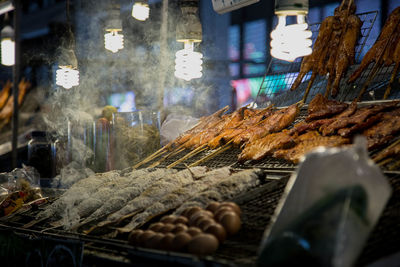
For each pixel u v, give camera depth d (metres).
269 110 3.08
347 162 1.22
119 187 2.48
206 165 2.67
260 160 2.46
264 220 1.65
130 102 5.94
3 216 2.60
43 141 3.59
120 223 2.02
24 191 2.75
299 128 2.58
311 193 1.28
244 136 2.71
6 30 6.25
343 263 1.15
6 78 6.35
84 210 2.31
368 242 1.37
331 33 3.06
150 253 1.55
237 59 6.36
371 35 4.32
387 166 1.88
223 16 6.40
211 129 3.15
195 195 1.93
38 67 6.16
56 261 1.97
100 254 1.77
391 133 2.07
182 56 3.36
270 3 5.86
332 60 2.99
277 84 3.51
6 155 5.49
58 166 3.51
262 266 1.28
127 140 3.12
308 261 1.21
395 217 1.44
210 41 6.42
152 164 2.96
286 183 1.96
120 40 4.16
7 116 6.05
